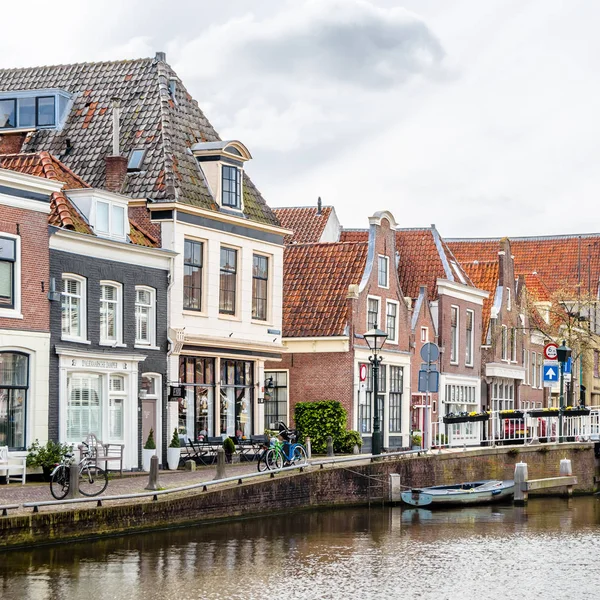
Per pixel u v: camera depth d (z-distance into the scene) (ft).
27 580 72.90
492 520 112.47
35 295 102.53
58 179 113.60
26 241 101.60
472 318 183.83
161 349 119.14
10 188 99.86
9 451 99.60
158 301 118.93
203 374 126.93
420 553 89.51
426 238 180.24
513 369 198.59
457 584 77.41
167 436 119.44
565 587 77.10
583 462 152.87
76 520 81.71
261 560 83.35
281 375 150.41
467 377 180.24
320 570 80.84
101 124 131.23
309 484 110.01
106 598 69.82
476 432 179.63
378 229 156.66
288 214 197.36
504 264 198.59
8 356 100.58
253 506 101.45
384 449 153.58
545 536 100.94
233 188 132.36
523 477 129.70
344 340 147.13
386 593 73.92
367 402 151.94
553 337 219.61
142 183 123.95
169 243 121.60
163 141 126.82
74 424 107.55
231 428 131.54
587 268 262.26
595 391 237.66
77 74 138.00
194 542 88.74
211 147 129.70
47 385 103.45
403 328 160.86
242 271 133.18
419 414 165.27
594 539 99.45
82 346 108.17
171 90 134.41
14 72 141.28
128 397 113.60
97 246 110.42
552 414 153.38
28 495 89.71
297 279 154.61
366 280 151.84
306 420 145.79
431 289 174.29
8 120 134.62
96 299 110.42
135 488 95.30
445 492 122.52
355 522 106.42
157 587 73.10
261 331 136.67
